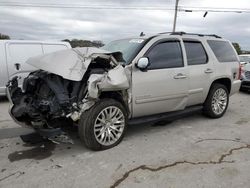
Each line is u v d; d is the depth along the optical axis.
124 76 3.96
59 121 3.93
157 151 3.98
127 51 4.56
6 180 3.13
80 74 3.62
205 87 5.38
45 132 3.68
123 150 4.01
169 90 4.66
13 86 4.14
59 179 3.16
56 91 3.74
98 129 3.91
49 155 3.83
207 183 3.08
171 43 4.82
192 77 5.04
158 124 5.36
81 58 3.79
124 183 3.07
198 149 4.07
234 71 6.04
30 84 4.11
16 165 3.51
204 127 5.20
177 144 4.28
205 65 5.34
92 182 3.10
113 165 3.52
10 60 7.62
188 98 5.10
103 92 4.00
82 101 3.76
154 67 4.46
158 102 4.58
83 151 3.97
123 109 4.14
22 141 4.37
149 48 4.46
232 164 3.56
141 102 4.34
